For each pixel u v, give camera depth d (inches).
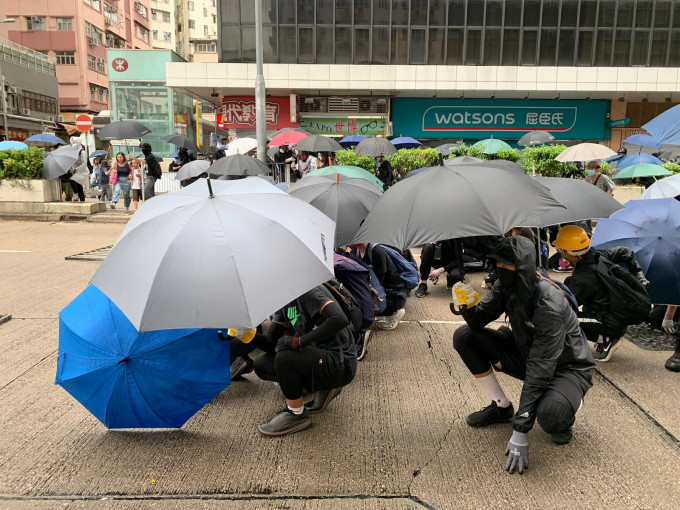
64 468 117.9
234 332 127.8
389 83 940.6
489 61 964.0
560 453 122.2
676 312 195.6
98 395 123.0
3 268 313.7
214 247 96.5
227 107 1001.5
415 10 951.0
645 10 950.4
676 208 181.8
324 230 116.6
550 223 139.5
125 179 576.1
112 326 122.3
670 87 936.3
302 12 945.5
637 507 103.0
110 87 1194.0
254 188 124.6
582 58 962.1
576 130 1024.9
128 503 106.0
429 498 107.0
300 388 130.6
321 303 121.4
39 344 192.5
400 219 106.8
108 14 2174.0
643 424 134.9
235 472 116.4
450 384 161.9
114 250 102.3
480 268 313.7
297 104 995.9
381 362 180.2
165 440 130.5
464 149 493.0
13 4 1903.3
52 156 524.1
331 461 120.6
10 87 1594.5
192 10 3203.7
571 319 114.5
